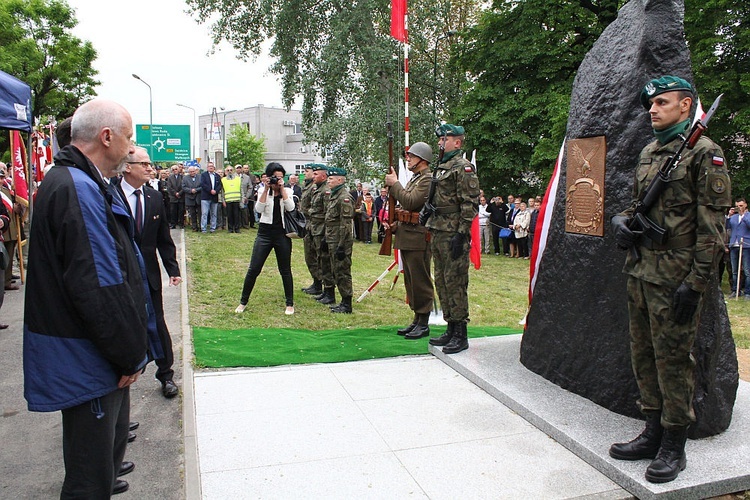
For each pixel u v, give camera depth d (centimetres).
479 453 337
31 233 211
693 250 281
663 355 289
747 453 320
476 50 2009
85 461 218
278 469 319
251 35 2009
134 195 404
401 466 322
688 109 294
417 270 584
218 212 1580
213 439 355
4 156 2322
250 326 643
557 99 1681
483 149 1934
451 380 460
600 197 384
